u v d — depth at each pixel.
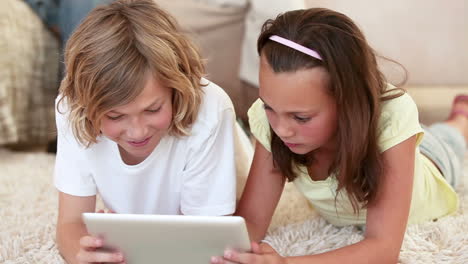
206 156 1.22
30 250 1.36
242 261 1.04
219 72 2.22
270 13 2.08
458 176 1.64
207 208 1.26
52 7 2.22
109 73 1.03
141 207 1.32
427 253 1.29
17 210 1.58
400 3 2.32
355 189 1.17
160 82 1.07
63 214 1.28
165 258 1.08
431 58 2.36
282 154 1.25
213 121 1.20
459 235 1.34
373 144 1.13
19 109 2.14
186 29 2.15
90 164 1.24
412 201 1.38
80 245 1.12
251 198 1.34
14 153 2.07
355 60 1.05
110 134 1.11
